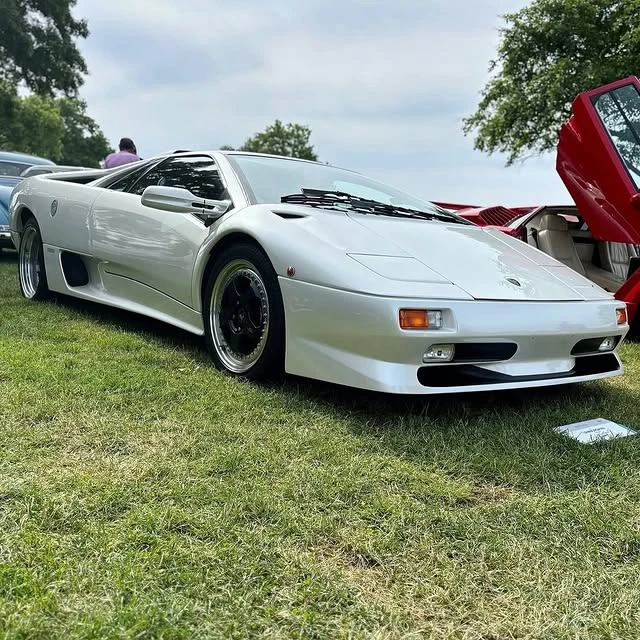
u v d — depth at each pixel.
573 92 14.85
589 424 2.45
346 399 2.53
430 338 2.19
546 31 15.52
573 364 2.64
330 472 1.84
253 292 2.67
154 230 3.26
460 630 1.21
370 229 2.68
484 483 1.89
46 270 4.08
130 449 1.91
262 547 1.43
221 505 1.60
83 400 2.27
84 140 70.44
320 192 3.18
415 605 1.28
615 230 4.21
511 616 1.26
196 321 3.01
